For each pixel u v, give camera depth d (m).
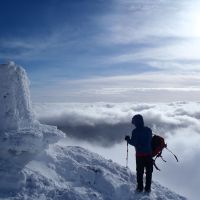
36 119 5.11
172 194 4.93
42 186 4.21
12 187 4.11
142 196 4.49
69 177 4.69
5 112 4.59
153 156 4.88
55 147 5.41
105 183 4.60
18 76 4.80
